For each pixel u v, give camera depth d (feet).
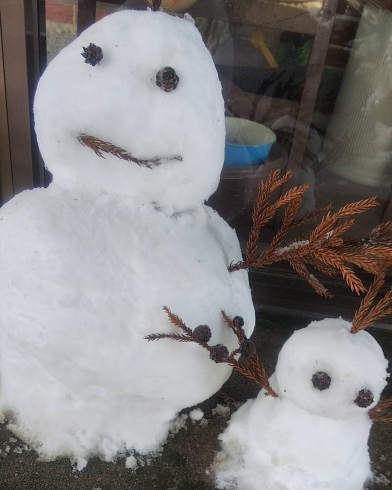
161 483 1.78
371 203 1.34
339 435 1.62
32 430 1.85
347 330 1.51
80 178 1.41
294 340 1.51
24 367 1.65
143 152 1.30
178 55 1.26
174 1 2.00
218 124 1.34
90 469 1.79
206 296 1.49
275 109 2.47
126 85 1.24
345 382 1.40
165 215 1.47
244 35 2.24
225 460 1.86
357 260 1.36
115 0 2.03
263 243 2.64
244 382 2.19
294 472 1.73
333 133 2.59
